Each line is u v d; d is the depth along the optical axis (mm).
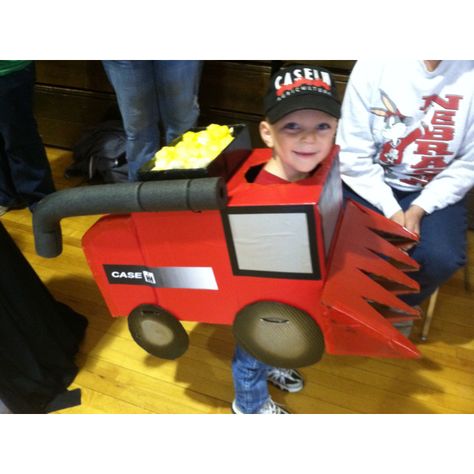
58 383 1351
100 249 909
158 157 860
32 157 1885
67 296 1674
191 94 1742
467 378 1313
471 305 1529
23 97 1701
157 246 853
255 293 844
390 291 929
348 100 1201
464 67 1058
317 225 720
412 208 1205
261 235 761
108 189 783
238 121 2113
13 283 1209
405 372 1338
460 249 1168
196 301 911
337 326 795
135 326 1016
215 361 1413
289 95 746
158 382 1368
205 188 706
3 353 1183
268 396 1192
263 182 855
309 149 768
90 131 2256
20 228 2018
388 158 1242
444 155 1174
